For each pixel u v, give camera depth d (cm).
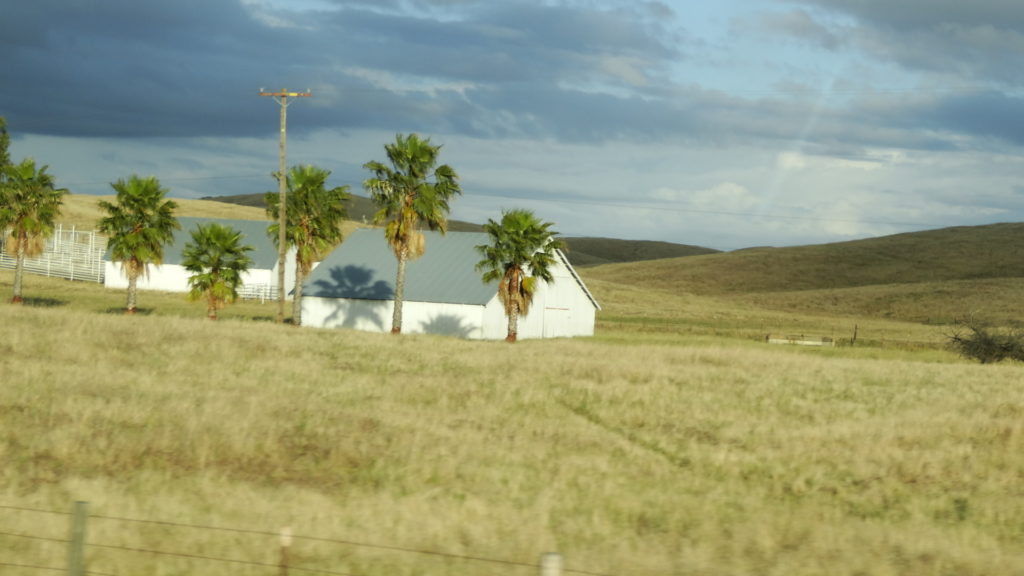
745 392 3325
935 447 2362
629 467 2105
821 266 17425
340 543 1301
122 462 1814
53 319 4053
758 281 16712
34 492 1558
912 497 1888
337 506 1577
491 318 6762
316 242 6194
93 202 17300
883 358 6278
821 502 1859
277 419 2291
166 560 1197
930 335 8894
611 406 2977
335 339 4497
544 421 2677
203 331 4200
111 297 8356
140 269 6606
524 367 3769
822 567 1305
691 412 2878
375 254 7356
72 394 2400
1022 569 1327
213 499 1566
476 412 2767
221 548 1261
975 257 17612
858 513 1783
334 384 3136
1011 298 13075
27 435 1955
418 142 5681
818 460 2206
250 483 1752
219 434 2048
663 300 12650
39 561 1164
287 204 6100
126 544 1259
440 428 2377
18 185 6594
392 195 5741
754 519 1634
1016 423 2639
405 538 1363
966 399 3319
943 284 14362
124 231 6525
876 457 2205
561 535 1460
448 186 5719
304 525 1408
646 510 1678
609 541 1428
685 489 1909
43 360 3030
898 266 17300
